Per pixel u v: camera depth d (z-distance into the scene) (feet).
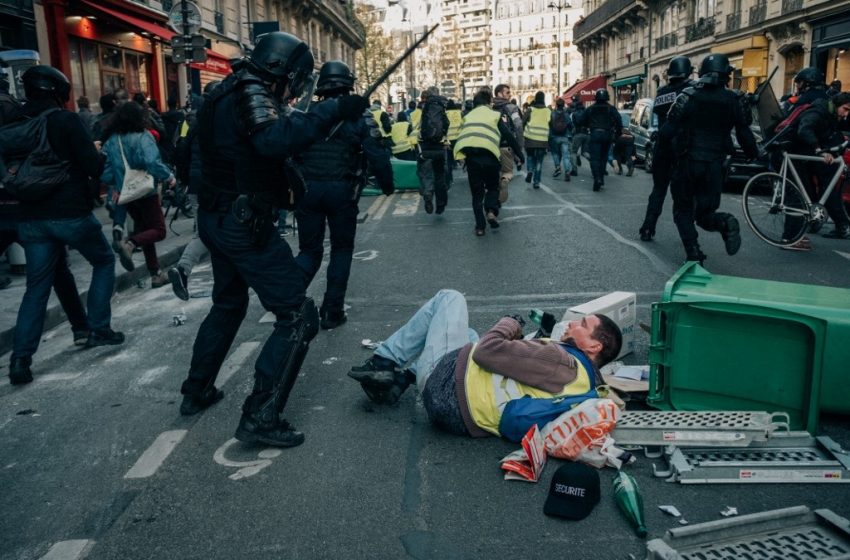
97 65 60.70
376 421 12.73
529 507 9.82
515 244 29.35
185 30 42.60
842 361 11.57
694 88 22.89
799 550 8.36
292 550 9.04
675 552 8.10
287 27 126.82
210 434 12.51
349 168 17.95
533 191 49.01
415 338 13.00
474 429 11.69
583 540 9.02
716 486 10.23
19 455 12.06
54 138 15.74
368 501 10.11
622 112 72.54
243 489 10.58
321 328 18.49
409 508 9.89
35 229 15.92
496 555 8.79
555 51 465.06
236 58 11.36
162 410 13.71
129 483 10.93
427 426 12.44
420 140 38.45
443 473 10.80
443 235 32.60
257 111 10.68
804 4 80.94
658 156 27.86
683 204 24.03
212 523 9.73
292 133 10.58
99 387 15.14
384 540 9.18
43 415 13.76
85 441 12.50
